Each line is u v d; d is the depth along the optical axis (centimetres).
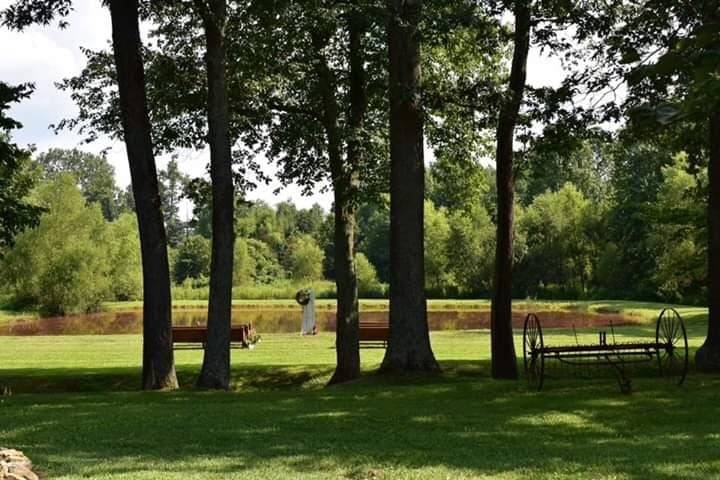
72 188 5309
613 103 1095
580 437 839
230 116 1702
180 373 1755
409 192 1392
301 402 1123
